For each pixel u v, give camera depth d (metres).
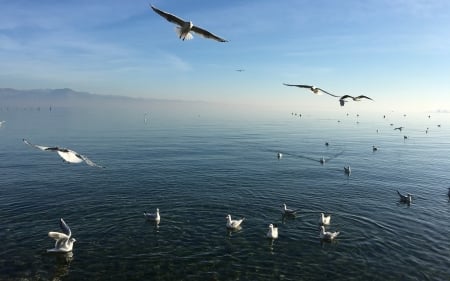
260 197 55.75
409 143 132.88
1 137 129.25
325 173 74.25
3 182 62.25
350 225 44.66
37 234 40.38
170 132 163.50
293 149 111.06
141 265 34.06
